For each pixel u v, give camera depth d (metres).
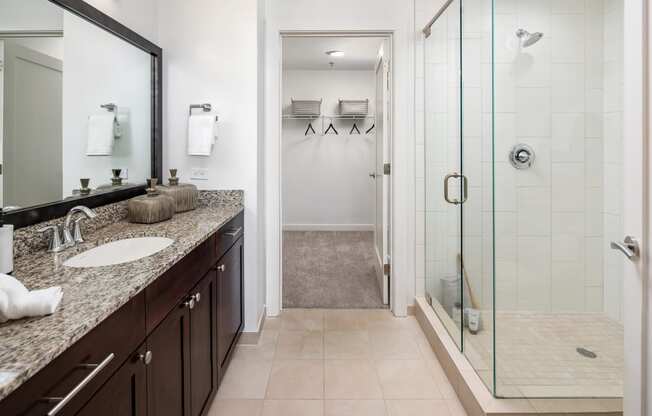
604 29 2.24
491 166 1.95
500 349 1.69
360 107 5.64
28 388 0.58
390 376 2.02
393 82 2.72
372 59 5.22
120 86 1.91
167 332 1.17
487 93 2.09
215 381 1.73
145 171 2.18
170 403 1.20
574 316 2.05
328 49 4.76
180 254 1.25
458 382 1.83
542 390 1.62
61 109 1.49
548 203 2.06
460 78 2.08
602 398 1.59
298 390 1.88
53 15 1.43
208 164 2.38
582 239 2.10
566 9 2.20
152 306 1.06
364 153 6.01
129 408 0.93
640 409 1.11
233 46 2.34
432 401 1.81
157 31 2.32
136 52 2.06
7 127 1.23
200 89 2.35
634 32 1.10
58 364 0.66
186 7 2.33
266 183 2.73
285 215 6.07
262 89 2.59
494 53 2.05
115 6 1.84
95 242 1.46
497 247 1.87
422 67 2.70
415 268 2.80
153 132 2.25
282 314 2.84
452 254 2.30
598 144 2.17
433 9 2.68
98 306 0.81
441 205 2.47
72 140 1.56
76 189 1.59
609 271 2.09
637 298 1.11
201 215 2.05
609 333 1.99
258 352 2.27
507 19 2.07
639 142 1.10
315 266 4.10
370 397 1.84
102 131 1.77
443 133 2.42
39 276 1.03
